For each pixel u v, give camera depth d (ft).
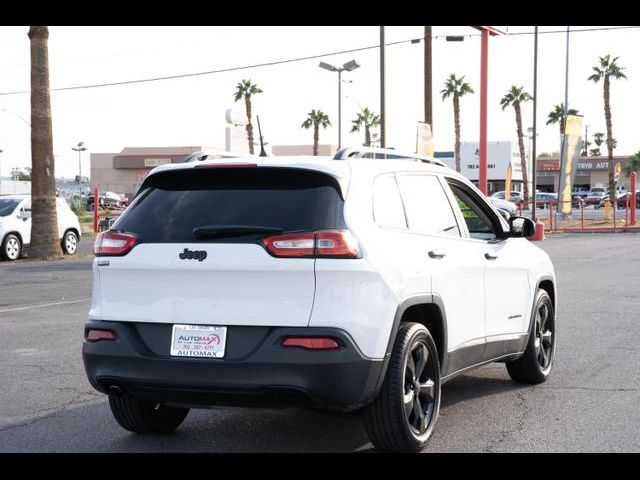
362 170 17.49
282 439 19.40
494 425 20.29
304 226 16.11
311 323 15.83
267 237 16.08
